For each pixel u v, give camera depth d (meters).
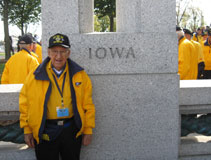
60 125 2.29
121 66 2.72
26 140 2.44
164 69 2.76
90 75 2.73
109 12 15.18
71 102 2.33
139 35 2.70
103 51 2.70
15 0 21.66
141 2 2.70
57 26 2.67
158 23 2.73
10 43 22.47
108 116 2.80
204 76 7.44
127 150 2.87
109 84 2.75
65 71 2.33
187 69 4.67
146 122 2.84
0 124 2.88
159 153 2.90
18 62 4.19
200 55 6.03
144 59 2.73
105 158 2.87
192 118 3.12
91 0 3.03
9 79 4.27
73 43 2.68
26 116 2.36
